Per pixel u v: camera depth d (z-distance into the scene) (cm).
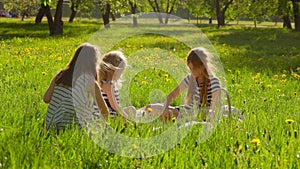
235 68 1505
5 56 1595
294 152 505
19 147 467
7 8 6788
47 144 491
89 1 4294
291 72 1437
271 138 550
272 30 4753
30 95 810
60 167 434
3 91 847
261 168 451
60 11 3456
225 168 450
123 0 4319
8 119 601
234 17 7419
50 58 1551
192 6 7500
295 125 648
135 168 452
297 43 3094
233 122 633
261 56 2112
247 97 919
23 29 3897
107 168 451
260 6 5978
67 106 579
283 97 953
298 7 4634
